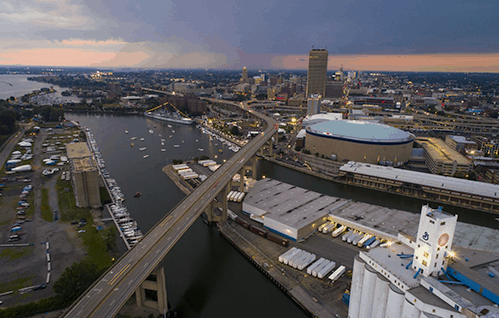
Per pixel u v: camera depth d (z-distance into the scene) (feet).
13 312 475.72
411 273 395.75
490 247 614.75
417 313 358.64
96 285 444.96
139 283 444.55
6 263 604.08
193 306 534.78
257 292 568.41
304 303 522.47
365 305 430.20
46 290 534.78
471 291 357.41
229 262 653.30
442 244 376.89
